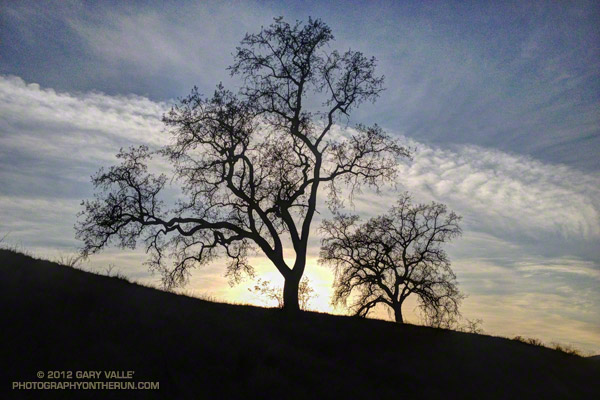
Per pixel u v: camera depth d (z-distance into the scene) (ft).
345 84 91.25
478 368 62.80
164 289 77.77
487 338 84.69
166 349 43.68
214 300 81.66
